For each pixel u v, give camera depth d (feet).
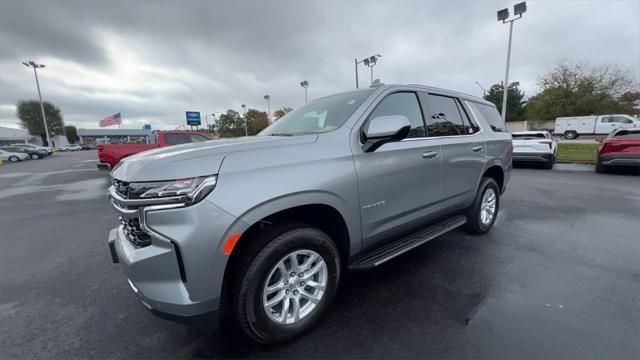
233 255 6.04
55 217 18.60
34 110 208.64
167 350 6.62
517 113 155.22
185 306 5.37
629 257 10.52
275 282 6.47
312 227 6.81
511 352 6.15
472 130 11.64
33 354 6.61
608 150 29.12
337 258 7.23
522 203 18.61
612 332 6.64
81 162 73.00
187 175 5.24
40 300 8.86
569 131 88.38
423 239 9.31
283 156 6.19
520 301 7.97
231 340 6.84
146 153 6.55
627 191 21.68
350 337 6.77
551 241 12.15
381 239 8.39
